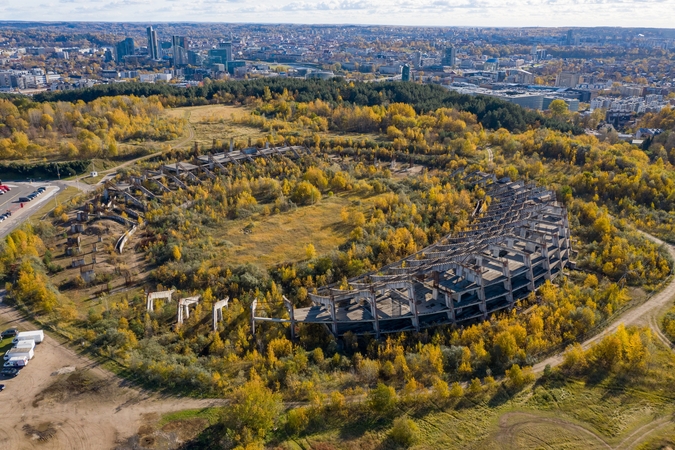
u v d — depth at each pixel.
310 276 112.38
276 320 94.25
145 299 103.81
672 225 139.75
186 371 78.44
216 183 165.88
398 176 182.00
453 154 196.75
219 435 66.62
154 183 165.25
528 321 95.06
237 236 135.00
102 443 65.56
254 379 75.75
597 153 190.75
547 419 70.50
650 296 102.88
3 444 65.31
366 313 98.75
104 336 87.75
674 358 82.44
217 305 97.12
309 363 85.38
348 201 158.38
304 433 67.38
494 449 65.56
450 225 138.50
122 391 75.25
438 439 66.94
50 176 183.75
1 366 80.06
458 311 103.44
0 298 100.50
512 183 165.00
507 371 76.94
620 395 74.75
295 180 170.75
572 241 131.50
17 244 119.38
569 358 79.94
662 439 66.94
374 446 65.62
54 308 96.75
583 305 98.12
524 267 109.88
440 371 79.56
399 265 114.31
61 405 72.12
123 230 138.00
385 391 69.62
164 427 68.19
